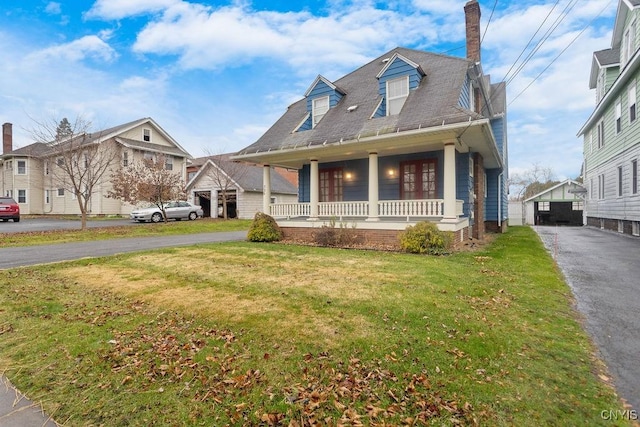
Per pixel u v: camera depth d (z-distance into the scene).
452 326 3.68
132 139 25.12
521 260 7.33
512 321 3.86
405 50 13.45
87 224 18.17
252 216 25.59
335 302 4.48
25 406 2.50
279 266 6.89
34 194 27.30
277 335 3.52
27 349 3.38
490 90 15.86
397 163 11.97
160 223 18.89
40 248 10.09
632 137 11.97
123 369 2.96
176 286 5.49
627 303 4.49
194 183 26.86
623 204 13.09
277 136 12.84
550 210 26.02
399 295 4.73
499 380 2.68
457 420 2.23
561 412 2.30
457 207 9.76
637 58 10.39
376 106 11.00
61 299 4.94
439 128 8.33
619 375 2.75
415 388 2.58
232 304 4.51
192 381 2.75
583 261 7.34
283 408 2.39
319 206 11.72
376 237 10.07
